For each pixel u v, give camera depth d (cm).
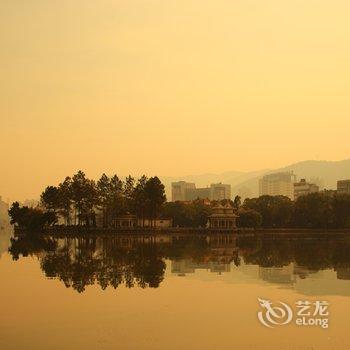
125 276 8025
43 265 9850
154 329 4506
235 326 4631
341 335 4356
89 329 4488
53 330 4456
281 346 4056
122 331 4428
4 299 5916
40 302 5725
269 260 10806
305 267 9306
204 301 5766
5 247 15862
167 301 5762
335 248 14812
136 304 5584
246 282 7275
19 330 4453
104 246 16112
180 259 11069
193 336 4294
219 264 9906
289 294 6234
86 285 7006
